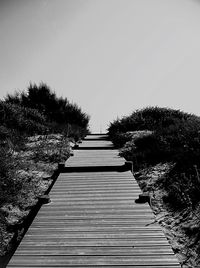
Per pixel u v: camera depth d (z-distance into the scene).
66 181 6.80
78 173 7.63
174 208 5.44
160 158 8.76
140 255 3.36
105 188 6.16
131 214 4.65
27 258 3.33
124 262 3.21
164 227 4.77
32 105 18.97
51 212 4.82
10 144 10.31
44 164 9.01
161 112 17.02
